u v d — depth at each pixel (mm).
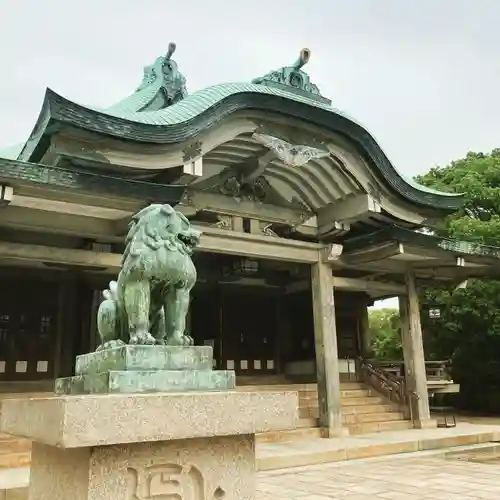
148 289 4441
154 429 3412
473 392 25203
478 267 18422
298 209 16422
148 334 4270
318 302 16109
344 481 9812
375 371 19375
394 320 34906
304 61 15000
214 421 3617
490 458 12711
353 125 14594
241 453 3988
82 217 12641
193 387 4000
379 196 15672
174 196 11805
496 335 22500
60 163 11609
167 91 18062
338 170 15195
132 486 3561
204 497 3783
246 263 18469
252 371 21125
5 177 10094
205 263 20016
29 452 11109
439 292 23375
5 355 16422
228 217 15242
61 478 3873
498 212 24219
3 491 8305
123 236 13008
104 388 3812
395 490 8969
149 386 3838
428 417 17000
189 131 12289
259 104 13438
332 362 15641
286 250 15789
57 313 17359
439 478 10039
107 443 3256
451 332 23812
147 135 11805
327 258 16125
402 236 15414
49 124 10859
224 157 14594
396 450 13297
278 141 13906
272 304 22234
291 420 3922
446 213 17266
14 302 16828
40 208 11758
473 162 26438
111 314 4773
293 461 11586
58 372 16891
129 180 11664
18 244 12094
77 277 17594
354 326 23266
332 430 14961
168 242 4520
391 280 19312
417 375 17297
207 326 20641
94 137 11312
